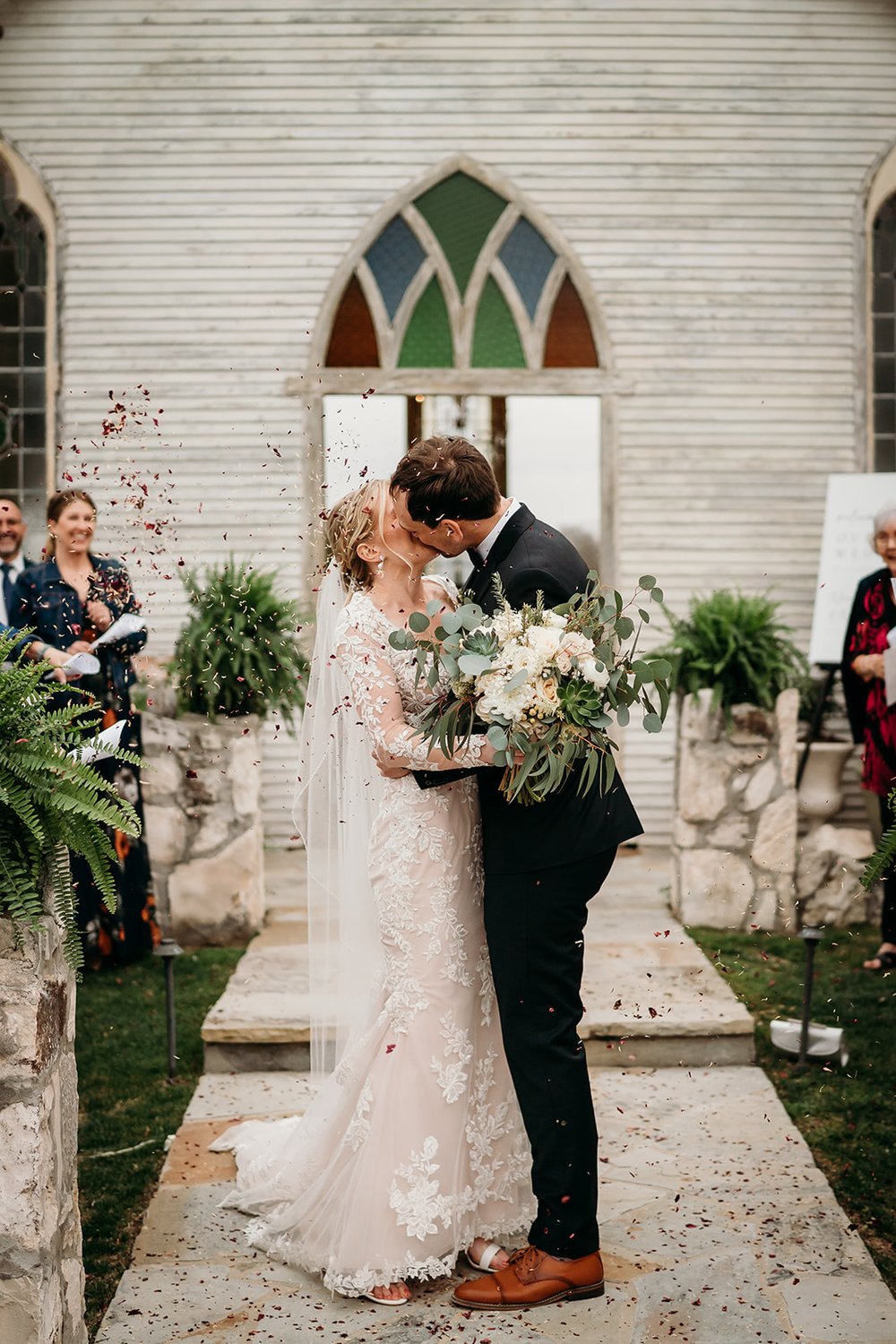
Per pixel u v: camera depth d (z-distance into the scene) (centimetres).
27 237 678
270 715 560
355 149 668
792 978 468
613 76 670
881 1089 378
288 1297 269
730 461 682
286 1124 333
